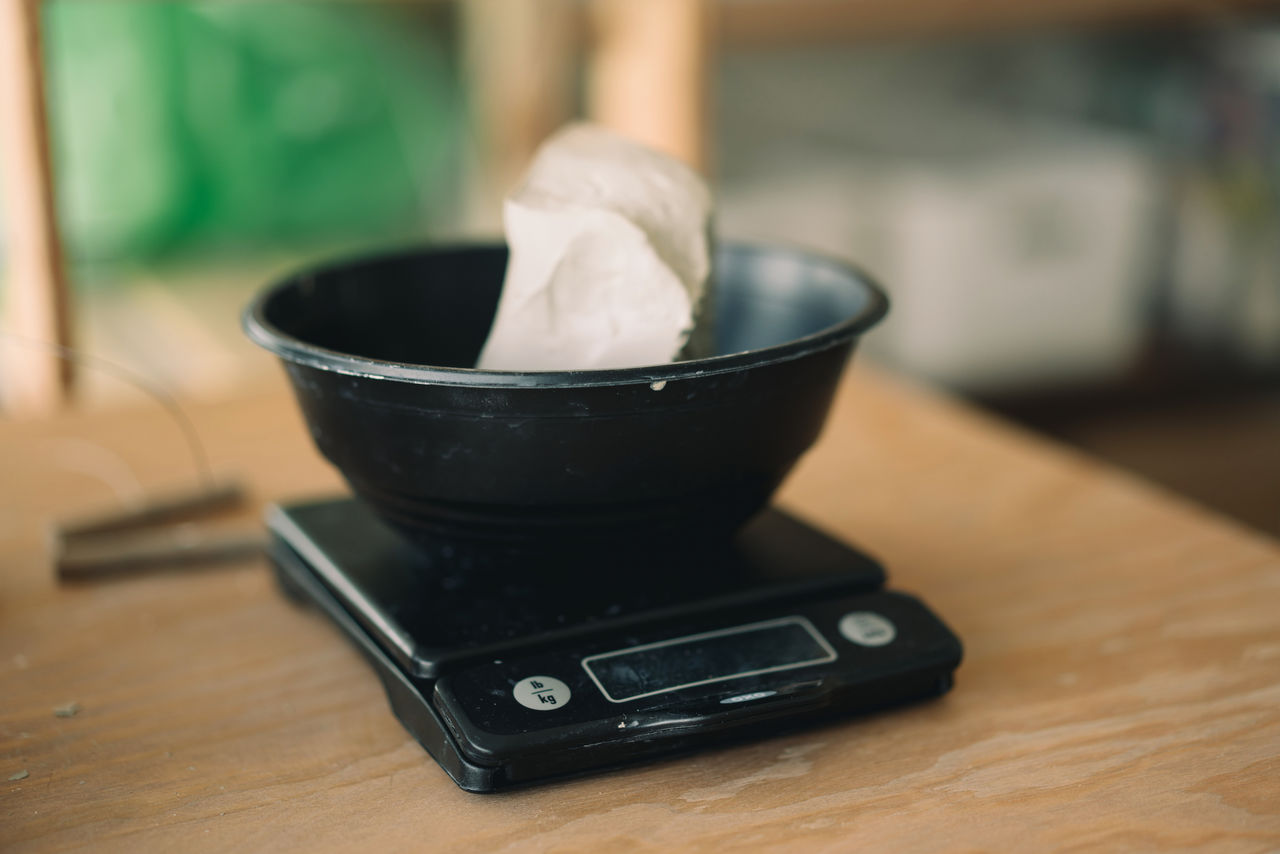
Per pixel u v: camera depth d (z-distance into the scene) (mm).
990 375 2289
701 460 799
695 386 778
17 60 1112
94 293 2094
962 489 1029
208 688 850
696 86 1749
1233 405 2521
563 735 777
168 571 945
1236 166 2328
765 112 2488
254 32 2156
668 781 790
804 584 853
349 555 877
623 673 804
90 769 799
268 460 1079
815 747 808
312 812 776
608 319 815
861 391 1188
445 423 784
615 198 824
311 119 2236
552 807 777
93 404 1236
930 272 2166
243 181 2227
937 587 920
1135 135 2430
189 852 758
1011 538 968
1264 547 952
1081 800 776
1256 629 879
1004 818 769
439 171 2352
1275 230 2389
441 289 934
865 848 756
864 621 838
